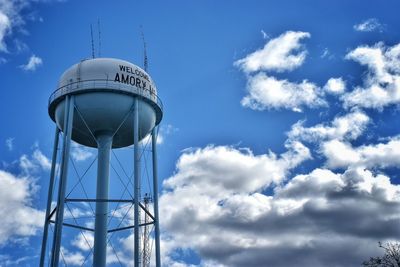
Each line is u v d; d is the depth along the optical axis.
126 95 28.27
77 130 29.20
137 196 25.95
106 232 27.58
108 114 27.89
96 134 29.30
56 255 24.05
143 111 28.86
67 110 27.83
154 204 28.39
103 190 28.19
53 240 24.80
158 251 26.92
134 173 26.48
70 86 28.08
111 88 27.69
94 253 26.98
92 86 27.72
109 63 28.86
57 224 24.95
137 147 27.19
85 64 28.94
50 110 29.55
